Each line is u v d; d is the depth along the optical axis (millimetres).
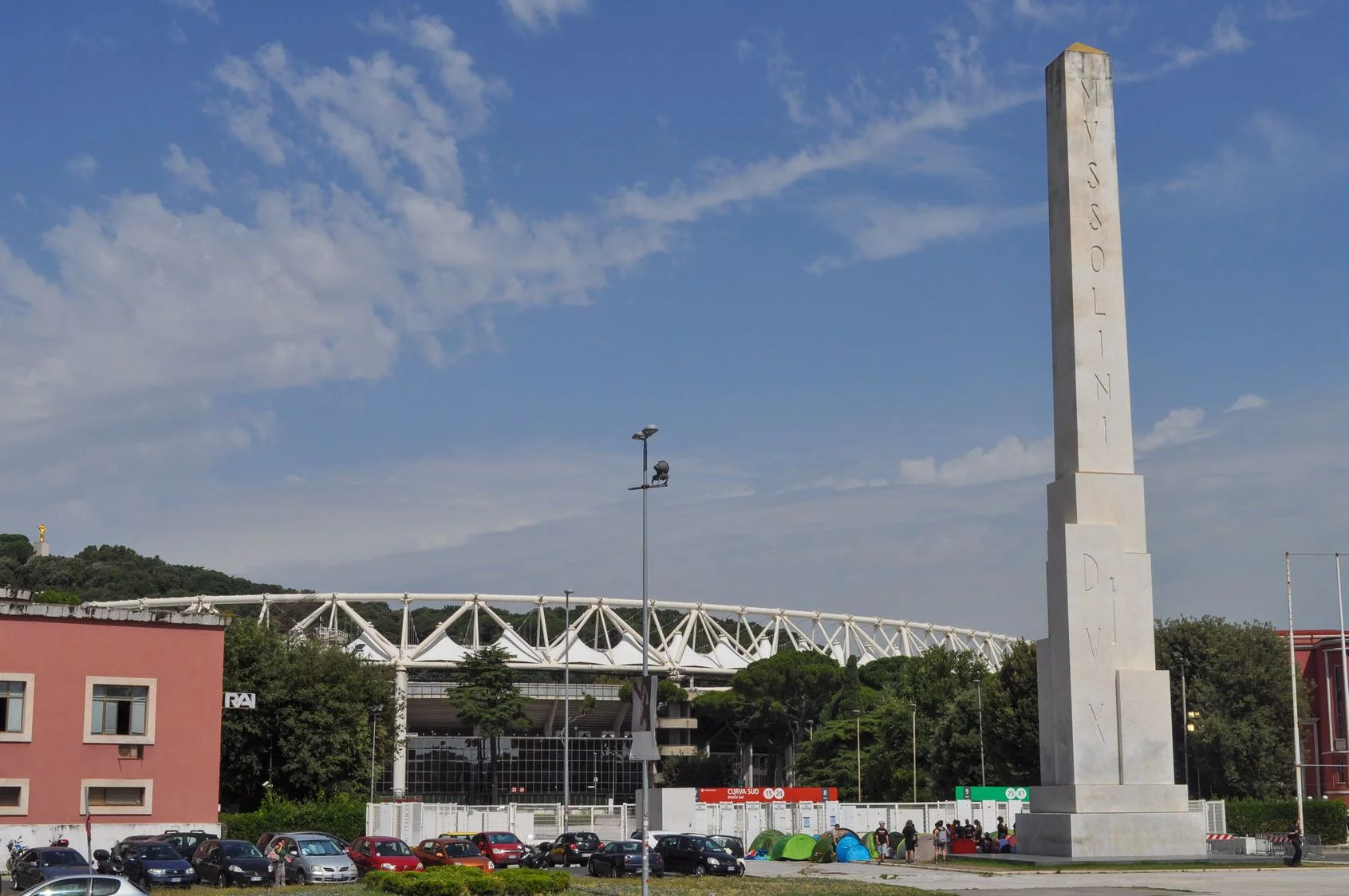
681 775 175750
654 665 177375
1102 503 61344
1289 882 48531
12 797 63469
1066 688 60188
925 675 135875
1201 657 98750
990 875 53531
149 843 51281
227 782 88938
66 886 36188
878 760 132000
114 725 66750
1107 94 63938
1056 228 64188
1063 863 56188
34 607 65000
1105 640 60250
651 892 44344
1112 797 59156
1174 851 58969
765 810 83250
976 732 111812
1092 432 61781
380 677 99375
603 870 60562
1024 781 98125
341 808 74750
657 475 49000
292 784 90688
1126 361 62469
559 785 174875
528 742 175000
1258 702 97312
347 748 92062
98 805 65688
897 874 56219
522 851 63938
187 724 68625
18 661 64250
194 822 68000
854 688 161375
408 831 77062
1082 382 62031
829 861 69250
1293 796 95062
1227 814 83812
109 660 66875
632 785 176750
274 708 89938
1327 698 101625
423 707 168250
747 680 170125
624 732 182500
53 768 64438
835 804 84812
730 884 49156
